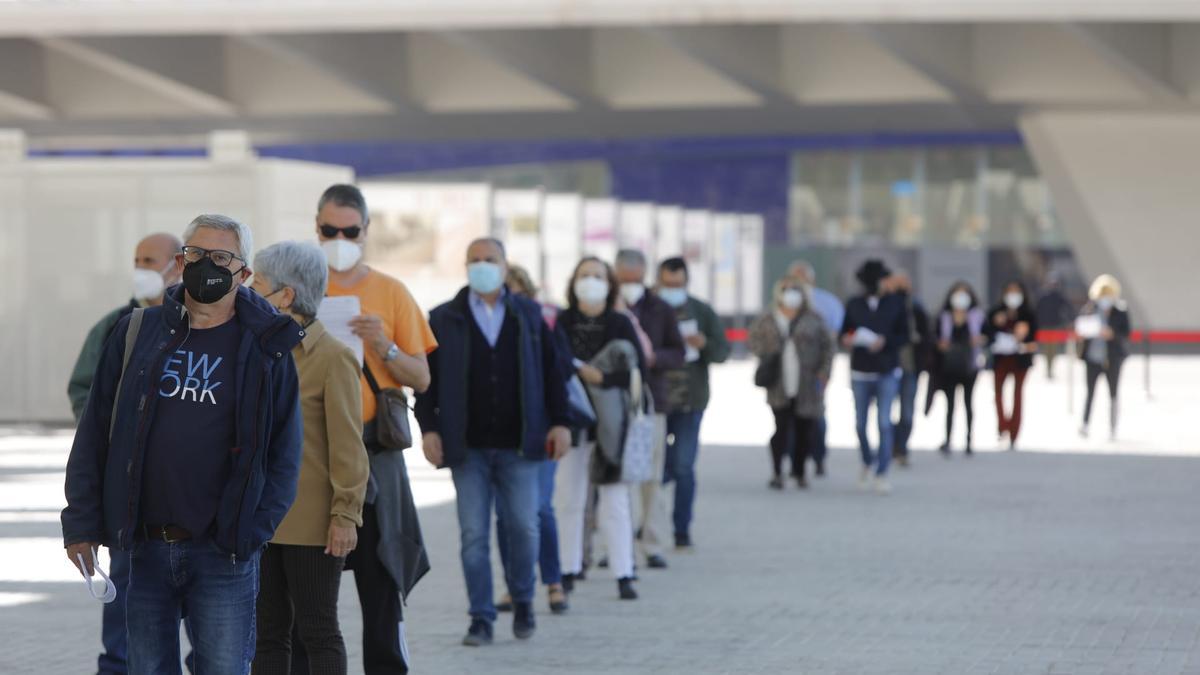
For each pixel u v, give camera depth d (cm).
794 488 4712
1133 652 2441
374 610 2022
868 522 3972
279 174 6084
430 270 8650
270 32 11262
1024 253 14300
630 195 14438
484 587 2497
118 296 6153
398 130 12950
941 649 2464
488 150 13925
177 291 1519
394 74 12206
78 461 1501
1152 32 10781
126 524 1471
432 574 3206
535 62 11800
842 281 14450
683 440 3506
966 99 12000
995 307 5962
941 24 11394
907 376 5231
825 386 4588
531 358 2466
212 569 1497
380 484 2011
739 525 3928
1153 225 13325
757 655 2419
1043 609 2811
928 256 14400
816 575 3188
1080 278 14250
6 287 6212
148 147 13450
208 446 1481
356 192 2123
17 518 3941
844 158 14412
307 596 1809
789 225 14462
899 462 5281
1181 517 4062
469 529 2483
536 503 2520
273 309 1540
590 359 2888
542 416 2475
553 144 13862
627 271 3291
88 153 13900
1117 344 6256
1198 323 13475
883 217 14438
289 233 6159
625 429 2873
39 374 6222
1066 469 5228
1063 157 13138
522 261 9044
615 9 10562
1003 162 14288
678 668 2327
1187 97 11125
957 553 3469
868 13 10344
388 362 2053
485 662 2366
